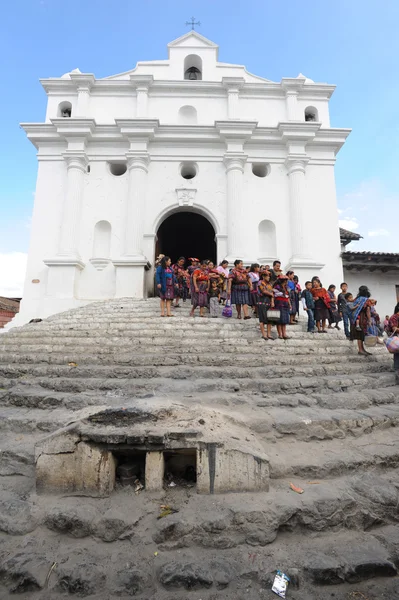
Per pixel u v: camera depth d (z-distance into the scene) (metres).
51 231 13.28
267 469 3.01
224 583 2.29
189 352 6.87
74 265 12.55
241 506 2.75
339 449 3.78
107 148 13.98
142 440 2.97
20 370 5.75
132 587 2.26
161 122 14.66
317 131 14.18
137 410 3.25
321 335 8.21
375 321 10.58
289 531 2.72
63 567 2.37
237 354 6.62
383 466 3.57
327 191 14.20
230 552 2.54
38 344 7.30
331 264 13.60
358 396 4.95
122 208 13.57
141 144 13.77
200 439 3.02
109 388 5.05
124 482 3.09
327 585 2.33
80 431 3.03
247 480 2.99
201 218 18.27
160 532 2.57
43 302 12.35
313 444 3.88
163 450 3.03
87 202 13.56
